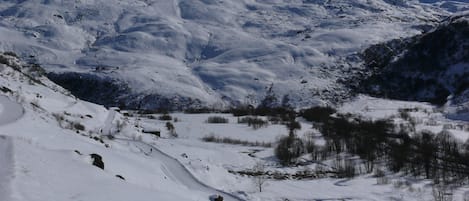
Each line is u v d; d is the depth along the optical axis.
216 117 109.38
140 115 120.12
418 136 72.25
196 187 33.62
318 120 106.88
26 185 15.02
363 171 54.72
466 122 96.69
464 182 48.22
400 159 57.72
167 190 27.66
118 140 51.34
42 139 28.44
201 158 49.56
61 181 16.75
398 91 198.12
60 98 74.81
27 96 59.91
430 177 51.00
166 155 44.53
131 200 16.25
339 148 66.00
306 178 49.75
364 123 90.00
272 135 83.12
